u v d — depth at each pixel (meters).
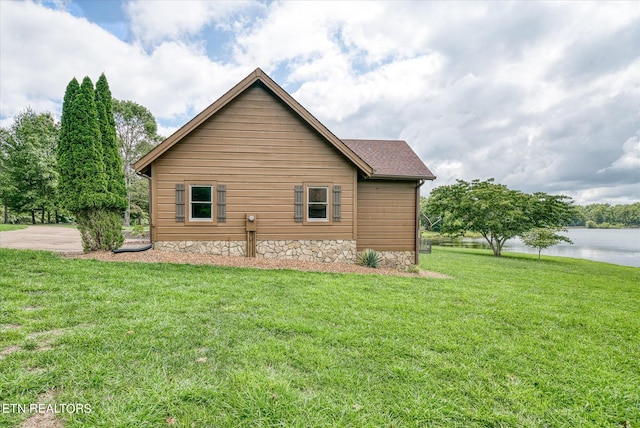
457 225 22.31
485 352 3.62
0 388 2.40
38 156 30.19
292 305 5.04
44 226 26.86
